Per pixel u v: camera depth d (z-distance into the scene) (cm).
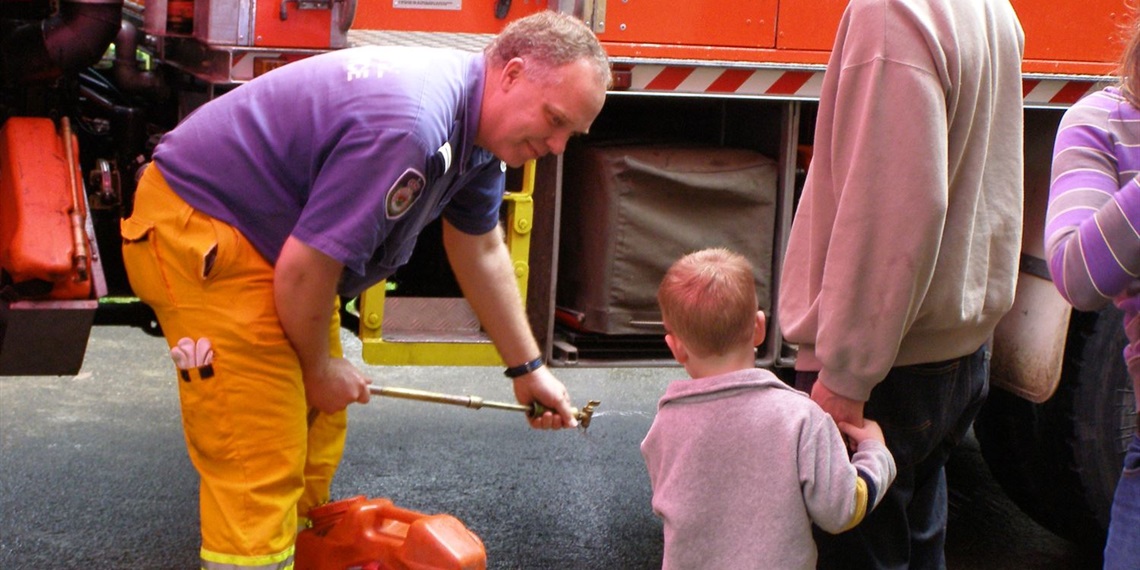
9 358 327
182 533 416
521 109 251
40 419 516
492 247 306
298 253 249
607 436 529
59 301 325
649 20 368
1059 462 392
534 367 315
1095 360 380
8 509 427
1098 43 399
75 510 429
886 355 258
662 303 260
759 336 264
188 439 275
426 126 244
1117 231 206
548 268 379
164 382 575
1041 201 391
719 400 250
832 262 259
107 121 393
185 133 266
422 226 274
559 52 248
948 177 262
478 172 284
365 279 282
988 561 421
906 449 284
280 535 274
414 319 385
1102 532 400
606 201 373
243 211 260
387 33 364
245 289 263
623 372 624
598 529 435
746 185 381
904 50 251
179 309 265
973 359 291
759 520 245
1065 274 216
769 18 377
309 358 266
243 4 337
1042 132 408
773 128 391
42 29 357
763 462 245
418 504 447
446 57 256
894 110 251
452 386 586
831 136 269
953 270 267
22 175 327
